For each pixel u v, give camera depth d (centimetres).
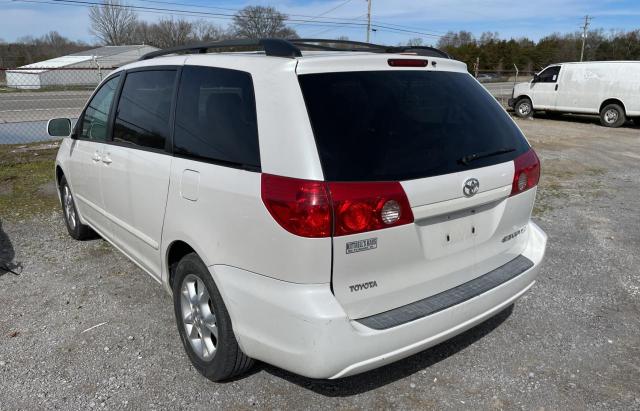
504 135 295
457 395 289
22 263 465
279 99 239
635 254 508
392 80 259
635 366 318
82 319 366
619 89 1734
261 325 243
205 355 294
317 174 223
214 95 278
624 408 279
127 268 454
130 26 7138
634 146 1326
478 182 263
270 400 282
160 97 327
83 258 476
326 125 231
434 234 257
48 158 937
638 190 805
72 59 4881
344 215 223
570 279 445
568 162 1065
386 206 231
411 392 291
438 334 254
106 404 278
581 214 655
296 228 223
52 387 292
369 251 232
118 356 322
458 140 266
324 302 226
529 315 380
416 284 255
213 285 271
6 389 290
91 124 429
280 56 251
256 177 240
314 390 291
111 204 389
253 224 240
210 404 278
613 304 400
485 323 368
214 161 267
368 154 234
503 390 294
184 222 286
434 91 273
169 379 300
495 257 296
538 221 621
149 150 325
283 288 234
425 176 244
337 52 286
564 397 288
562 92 1880
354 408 277
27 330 352
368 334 231
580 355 329
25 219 593
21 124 1431
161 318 368
